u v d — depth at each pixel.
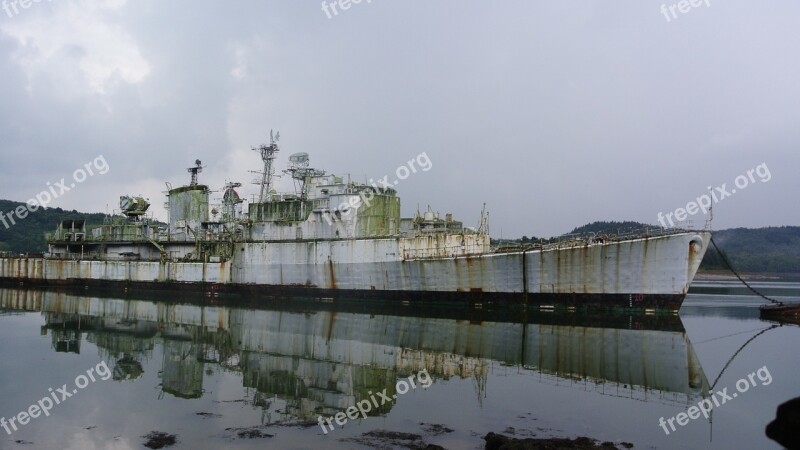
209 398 23.36
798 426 9.90
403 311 48.66
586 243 45.66
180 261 65.75
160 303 56.59
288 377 26.72
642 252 44.09
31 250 148.75
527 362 29.38
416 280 51.91
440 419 20.41
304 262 57.69
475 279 49.41
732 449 17.50
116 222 75.81
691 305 60.16
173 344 34.84
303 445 17.97
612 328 39.56
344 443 18.12
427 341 35.25
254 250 61.06
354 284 54.94
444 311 48.31
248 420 20.52
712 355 30.86
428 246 53.47
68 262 73.88
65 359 30.69
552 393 23.61
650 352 31.67
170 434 19.09
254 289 60.81
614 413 21.00
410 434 18.88
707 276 146.25
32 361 30.17
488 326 40.69
